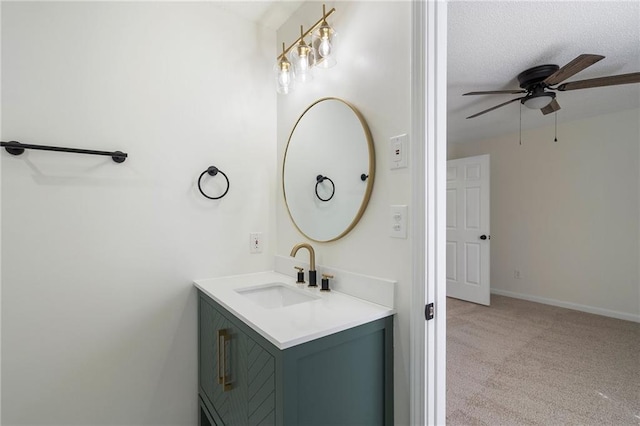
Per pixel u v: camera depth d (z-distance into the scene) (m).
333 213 1.40
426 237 1.03
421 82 1.03
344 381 0.99
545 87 2.37
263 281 1.58
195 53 1.57
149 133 1.43
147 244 1.42
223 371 1.21
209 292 1.37
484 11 1.68
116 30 1.36
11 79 1.14
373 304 1.18
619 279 3.34
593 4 1.62
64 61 1.24
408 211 1.08
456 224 4.07
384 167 1.17
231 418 1.16
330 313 1.08
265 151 1.80
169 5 1.50
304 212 1.60
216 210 1.62
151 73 1.44
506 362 2.37
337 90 1.40
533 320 3.27
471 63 2.26
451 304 3.83
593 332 2.95
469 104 3.04
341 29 1.38
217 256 1.62
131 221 1.38
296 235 1.68
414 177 1.04
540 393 1.98
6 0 1.14
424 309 1.03
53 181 1.21
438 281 1.06
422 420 1.04
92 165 1.29
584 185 3.57
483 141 4.45
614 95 2.86
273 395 0.88
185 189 1.52
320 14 1.50
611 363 2.35
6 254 1.13
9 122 1.13
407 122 1.09
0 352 1.12
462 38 1.94
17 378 1.15
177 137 1.50
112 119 1.34
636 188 3.23
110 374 1.33
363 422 1.04
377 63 1.21
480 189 3.82
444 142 1.07
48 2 1.21
